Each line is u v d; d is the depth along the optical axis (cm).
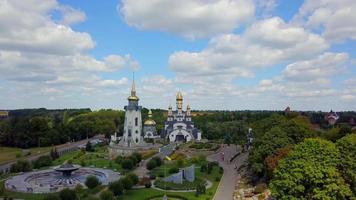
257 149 13112
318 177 8081
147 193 11906
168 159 18300
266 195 10681
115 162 17538
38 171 15275
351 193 8006
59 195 10294
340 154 8819
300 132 13338
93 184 12006
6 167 17338
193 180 13538
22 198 10994
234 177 14762
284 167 8894
